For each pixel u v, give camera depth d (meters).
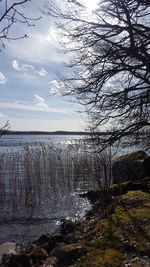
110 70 8.66
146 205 7.94
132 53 7.91
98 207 10.14
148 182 13.00
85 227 8.59
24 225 12.61
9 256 7.57
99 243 6.06
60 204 15.89
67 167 20.52
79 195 17.41
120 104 8.95
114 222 7.11
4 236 11.23
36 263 6.81
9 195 17.19
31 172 18.53
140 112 9.05
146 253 5.41
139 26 8.05
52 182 18.88
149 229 6.34
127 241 5.91
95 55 8.91
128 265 5.02
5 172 19.61
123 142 9.55
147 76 8.76
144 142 10.33
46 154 20.91
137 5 7.88
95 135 9.36
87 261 5.36
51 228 12.11
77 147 11.70
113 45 8.34
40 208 15.20
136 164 15.94
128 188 12.77
